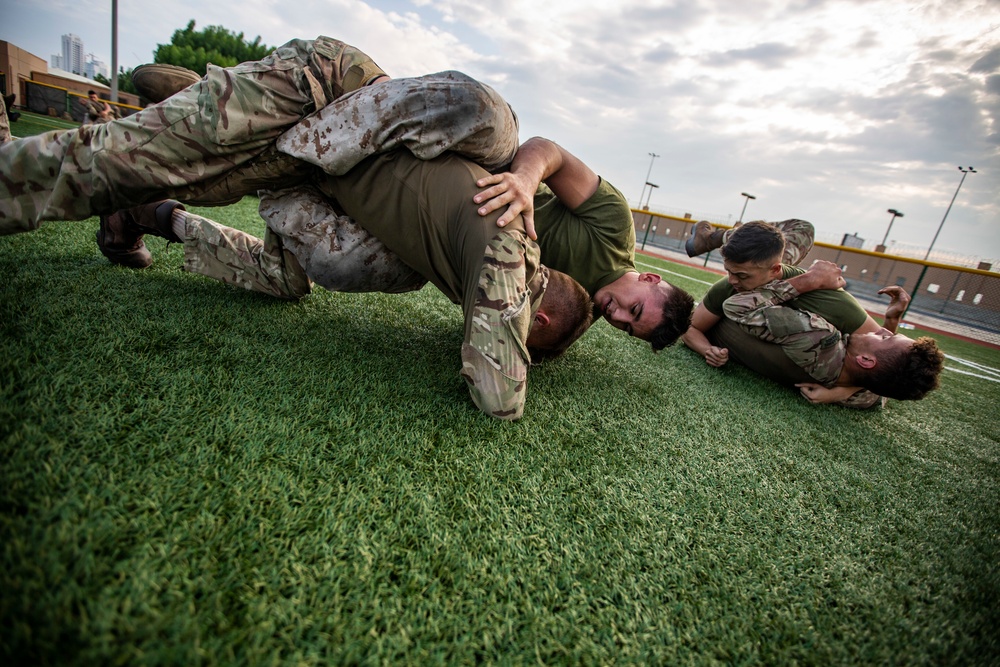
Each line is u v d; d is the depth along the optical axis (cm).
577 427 150
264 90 130
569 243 193
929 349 207
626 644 80
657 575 96
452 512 99
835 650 86
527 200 139
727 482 137
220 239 175
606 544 101
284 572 77
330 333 176
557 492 114
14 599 58
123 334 136
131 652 58
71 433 91
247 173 141
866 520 133
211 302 177
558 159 171
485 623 77
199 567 73
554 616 82
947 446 216
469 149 138
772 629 89
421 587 81
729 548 108
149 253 199
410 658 69
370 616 74
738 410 200
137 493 83
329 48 144
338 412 124
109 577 66
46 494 76
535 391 173
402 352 176
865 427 217
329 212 154
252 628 66
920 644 90
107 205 124
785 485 143
